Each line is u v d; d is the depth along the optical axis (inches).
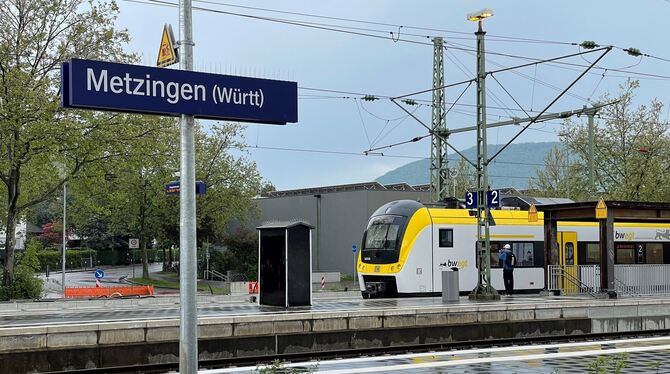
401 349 780.0
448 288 1043.3
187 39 324.2
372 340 779.4
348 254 2422.5
